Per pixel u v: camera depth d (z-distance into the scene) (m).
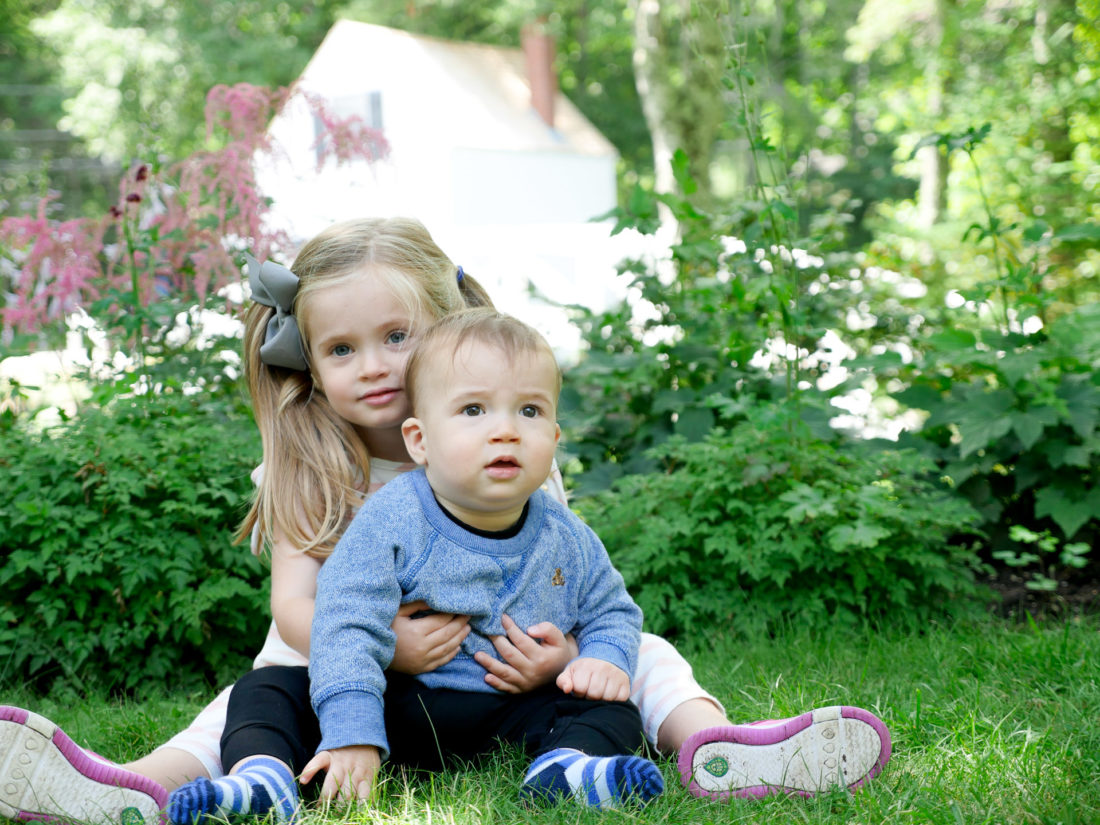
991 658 3.08
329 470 2.41
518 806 2.01
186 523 3.73
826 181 22.72
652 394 5.19
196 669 3.75
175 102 23.09
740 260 4.65
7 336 4.59
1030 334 4.59
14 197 6.95
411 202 18.02
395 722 2.17
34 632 3.54
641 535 3.91
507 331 2.15
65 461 3.73
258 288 2.49
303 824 1.91
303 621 2.26
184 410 4.25
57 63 27.34
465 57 19.86
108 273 4.69
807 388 4.79
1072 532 4.24
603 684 2.16
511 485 2.11
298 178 5.26
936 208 14.49
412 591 2.13
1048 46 13.01
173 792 1.86
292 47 23.17
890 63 20.83
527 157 18.83
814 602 3.70
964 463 4.59
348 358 2.37
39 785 1.90
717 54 16.70
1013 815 1.94
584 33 25.44
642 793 1.93
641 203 4.82
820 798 2.01
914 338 5.73
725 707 2.76
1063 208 10.68
